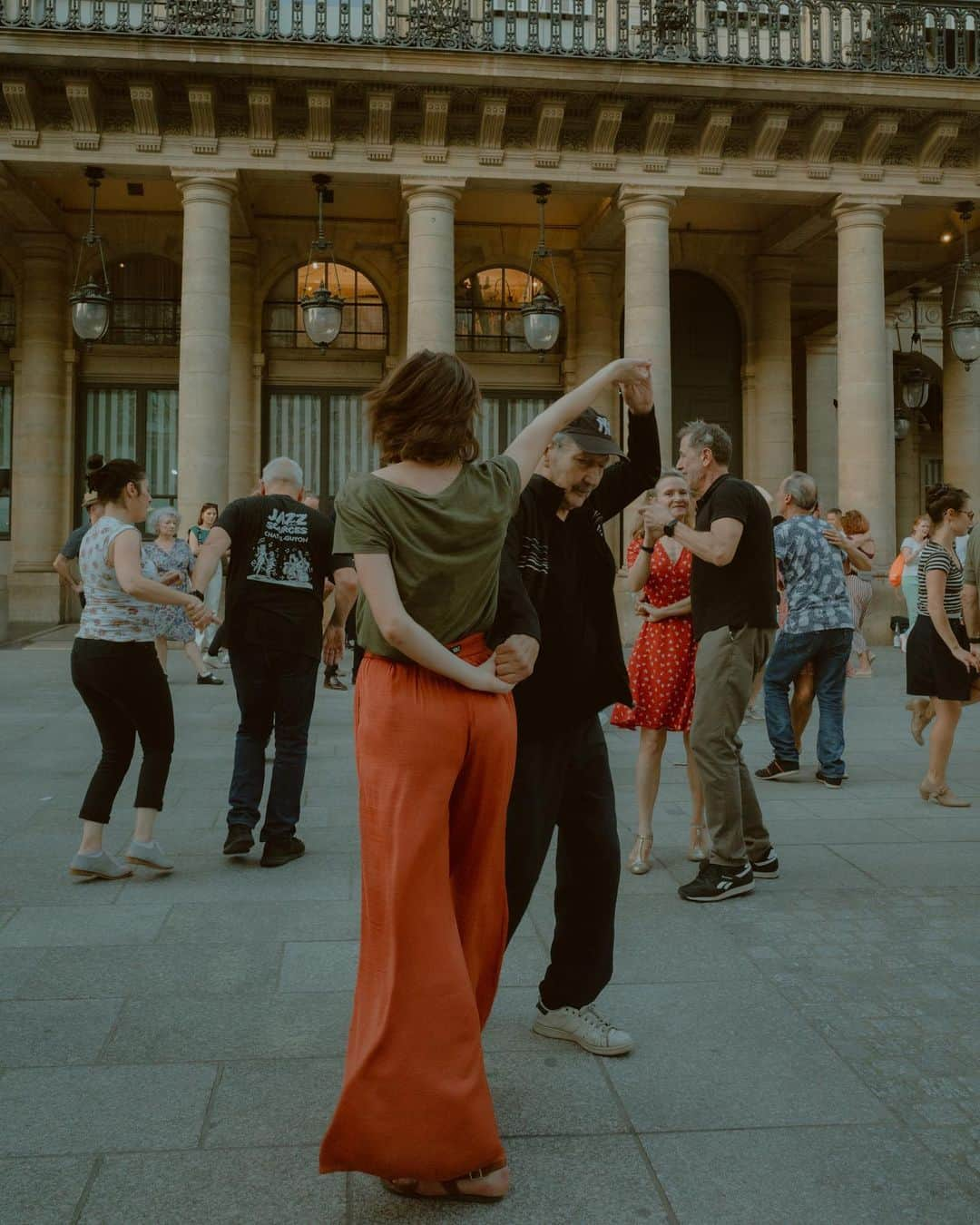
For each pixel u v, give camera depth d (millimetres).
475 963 2596
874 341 17531
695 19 16906
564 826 3217
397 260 20125
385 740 2439
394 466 2518
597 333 20469
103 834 5543
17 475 19766
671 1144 2619
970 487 20797
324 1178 2463
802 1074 3002
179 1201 2365
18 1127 2680
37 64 15344
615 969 3828
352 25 17109
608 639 3184
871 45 17016
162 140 16250
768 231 20547
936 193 17781
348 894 4715
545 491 3115
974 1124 2725
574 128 17031
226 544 5301
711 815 4676
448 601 2473
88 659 4809
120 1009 3432
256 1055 3098
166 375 20172
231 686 12016
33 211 18391
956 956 3961
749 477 21016
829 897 4691
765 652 4723
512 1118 2750
